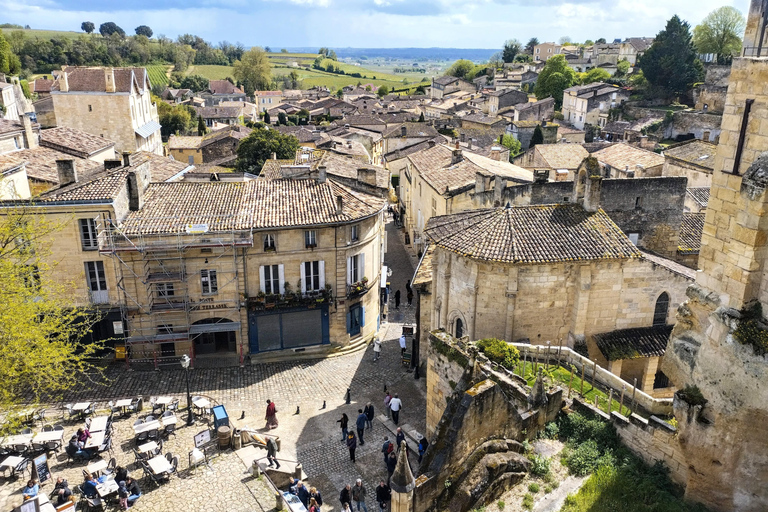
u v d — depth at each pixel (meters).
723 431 16.98
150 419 30.84
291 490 26.39
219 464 27.67
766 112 15.74
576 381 27.39
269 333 41.09
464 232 33.09
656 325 33.81
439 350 27.66
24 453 27.50
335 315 42.09
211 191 41.91
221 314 39.84
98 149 67.06
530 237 31.84
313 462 29.83
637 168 66.06
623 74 158.62
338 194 42.28
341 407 35.28
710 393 17.22
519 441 21.53
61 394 35.09
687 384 18.28
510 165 65.94
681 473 19.25
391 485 17.16
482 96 178.12
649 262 32.12
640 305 33.09
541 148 80.38
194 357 40.28
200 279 38.91
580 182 34.47
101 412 32.06
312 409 35.00
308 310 41.38
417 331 39.41
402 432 30.95
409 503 17.23
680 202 42.28
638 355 32.03
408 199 73.88
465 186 50.44
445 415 19.06
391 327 47.81
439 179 55.84
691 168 61.28
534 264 30.61
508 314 31.52
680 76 123.56
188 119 148.00
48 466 26.39
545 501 19.03
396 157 99.50
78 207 36.16
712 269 17.75
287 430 32.69
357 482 25.58
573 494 19.30
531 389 23.03
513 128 115.06
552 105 136.88
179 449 28.97
